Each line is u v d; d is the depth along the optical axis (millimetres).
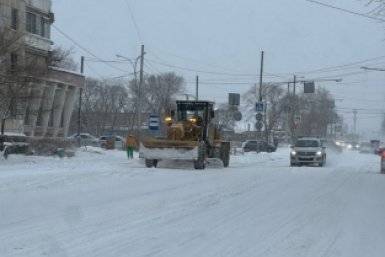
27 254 11688
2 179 25172
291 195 22656
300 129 121812
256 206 19312
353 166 48531
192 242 13211
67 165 35469
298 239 13820
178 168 38000
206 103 40312
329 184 27641
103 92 124000
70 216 16328
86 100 119812
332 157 68562
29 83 37562
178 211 17750
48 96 58562
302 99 126062
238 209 18516
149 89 121750
